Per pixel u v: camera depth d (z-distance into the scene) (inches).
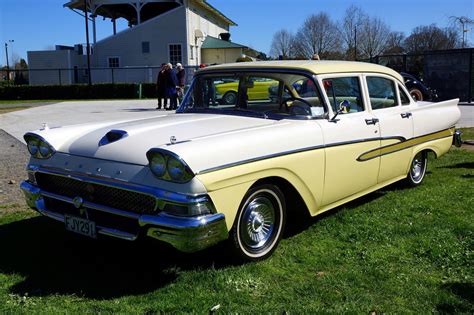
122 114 690.2
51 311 129.2
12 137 470.9
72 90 1302.9
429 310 129.1
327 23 2285.9
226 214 145.3
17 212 216.8
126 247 174.4
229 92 198.4
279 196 165.2
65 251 171.3
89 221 153.8
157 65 1464.1
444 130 259.0
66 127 183.5
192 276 149.4
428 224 194.5
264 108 189.6
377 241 178.5
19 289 142.6
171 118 188.5
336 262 160.9
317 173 177.3
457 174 281.1
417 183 254.7
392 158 220.8
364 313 127.6
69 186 164.9
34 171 172.6
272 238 166.2
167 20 1439.5
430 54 878.4
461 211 211.5
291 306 131.4
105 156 154.9
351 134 192.2
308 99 182.9
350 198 201.2
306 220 201.3
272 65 191.5
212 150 142.4
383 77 222.5
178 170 135.6
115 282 147.6
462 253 164.7
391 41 2160.4
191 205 135.6
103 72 1453.0
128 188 143.3
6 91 1314.0
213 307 130.4
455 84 885.2
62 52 1467.8
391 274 150.7
